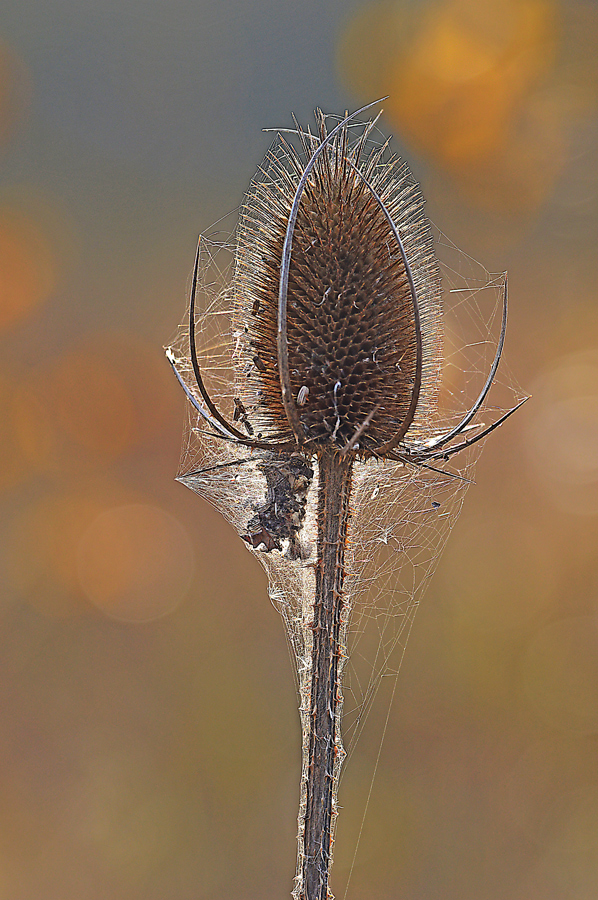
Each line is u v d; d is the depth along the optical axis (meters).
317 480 1.13
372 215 1.13
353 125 1.14
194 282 1.12
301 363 1.13
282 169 1.14
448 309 1.75
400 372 1.13
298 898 1.12
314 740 1.12
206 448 1.20
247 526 1.14
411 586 1.42
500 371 1.95
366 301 1.13
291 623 1.18
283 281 1.10
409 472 1.20
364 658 1.38
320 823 1.12
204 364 1.20
